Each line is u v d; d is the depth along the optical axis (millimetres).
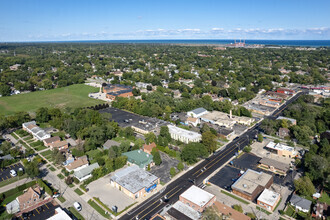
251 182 116000
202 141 153750
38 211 101062
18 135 181500
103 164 137625
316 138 170500
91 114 192125
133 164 135500
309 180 111625
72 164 131125
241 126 197375
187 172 131250
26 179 125312
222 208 99188
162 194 112500
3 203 106625
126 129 173000
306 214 97125
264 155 150250
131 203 106375
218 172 131250
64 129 181625
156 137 169000
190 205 101875
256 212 100250
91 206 104375
